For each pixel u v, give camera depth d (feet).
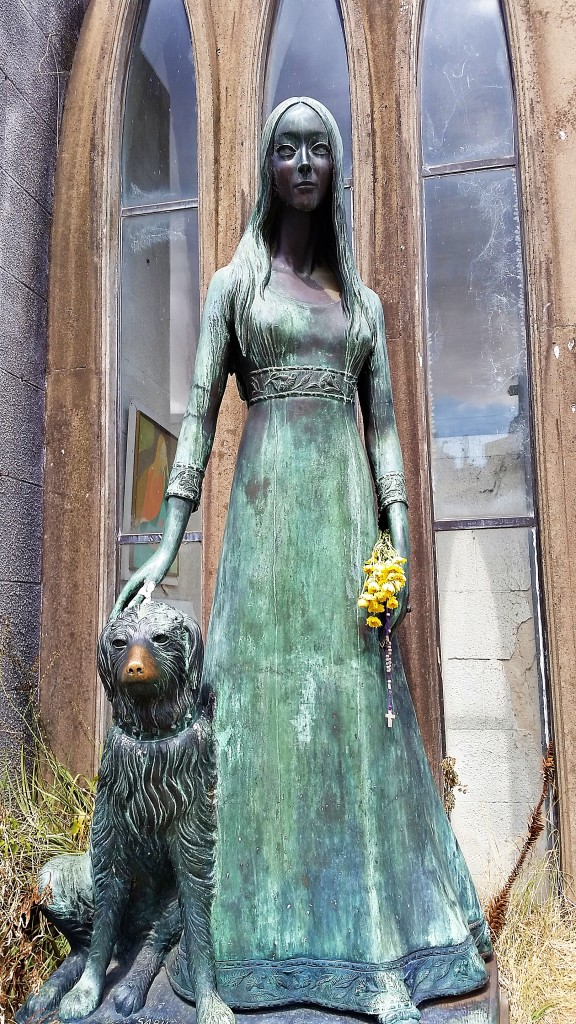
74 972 6.35
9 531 12.08
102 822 6.00
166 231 13.57
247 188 12.71
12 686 11.82
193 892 5.88
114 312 13.32
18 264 12.64
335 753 6.04
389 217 12.31
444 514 11.96
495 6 12.81
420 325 12.09
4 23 12.38
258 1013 5.74
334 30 13.32
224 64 13.25
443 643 11.66
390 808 6.09
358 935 5.74
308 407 6.52
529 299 11.73
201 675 6.03
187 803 5.83
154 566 6.24
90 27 14.06
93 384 13.05
